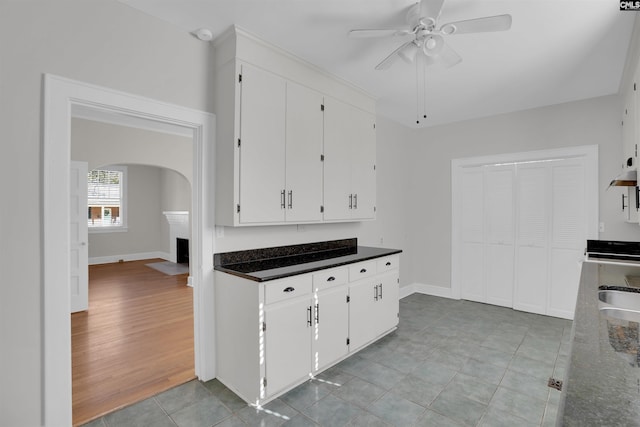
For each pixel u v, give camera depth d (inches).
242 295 88.8
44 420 70.4
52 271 71.3
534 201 159.9
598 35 92.2
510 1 78.1
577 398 28.0
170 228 307.6
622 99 133.1
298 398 88.5
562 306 152.1
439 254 192.1
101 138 177.6
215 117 99.5
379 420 79.1
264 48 98.6
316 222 116.6
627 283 76.5
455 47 99.7
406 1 79.0
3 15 65.8
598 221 141.3
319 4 80.7
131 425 77.4
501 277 170.7
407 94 140.9
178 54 91.9
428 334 133.2
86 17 76.0
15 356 67.7
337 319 106.3
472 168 180.1
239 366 90.0
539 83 127.8
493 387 93.4
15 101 67.2
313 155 115.1
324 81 119.0
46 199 70.3
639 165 86.2
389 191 181.9
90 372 102.3
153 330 137.9
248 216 95.6
